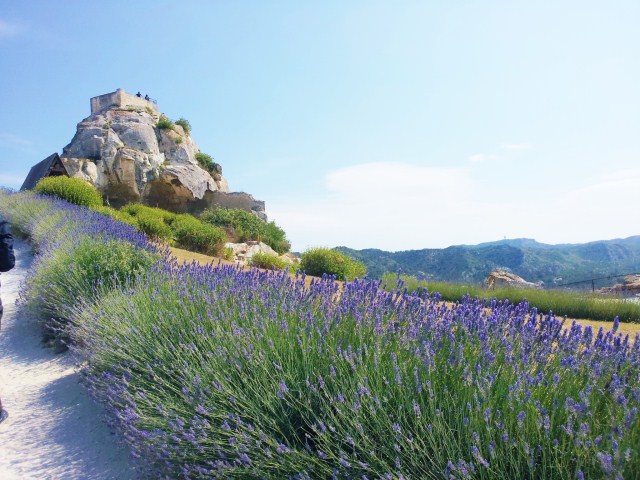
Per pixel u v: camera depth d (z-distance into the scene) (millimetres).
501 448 2127
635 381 2545
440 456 2256
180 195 42219
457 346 3025
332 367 2982
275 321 3893
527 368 2740
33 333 7750
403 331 3389
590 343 2955
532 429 2207
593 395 2328
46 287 7625
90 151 38938
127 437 3404
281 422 2963
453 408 2516
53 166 30938
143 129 42312
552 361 2844
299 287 4969
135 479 3379
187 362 3871
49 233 12523
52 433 4254
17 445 4043
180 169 42125
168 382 3713
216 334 3891
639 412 2090
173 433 3074
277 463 2586
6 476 3516
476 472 2178
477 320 3322
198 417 3086
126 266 7656
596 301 12695
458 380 2672
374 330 3389
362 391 2592
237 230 30219
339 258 19469
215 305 4656
